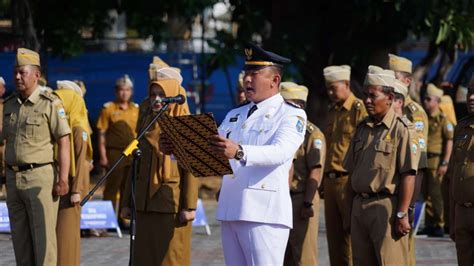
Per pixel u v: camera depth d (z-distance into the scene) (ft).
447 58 111.55
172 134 41.29
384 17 100.27
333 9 102.47
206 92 124.67
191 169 41.96
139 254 50.88
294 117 41.52
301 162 55.88
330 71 63.10
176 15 116.06
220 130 43.29
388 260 49.49
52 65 119.03
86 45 126.41
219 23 149.07
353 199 51.06
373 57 103.91
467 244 51.83
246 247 41.68
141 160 50.70
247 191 41.39
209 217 93.40
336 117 62.95
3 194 78.69
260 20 106.63
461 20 99.91
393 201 49.57
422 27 100.78
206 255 70.69
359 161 50.49
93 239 78.95
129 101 86.79
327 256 71.05
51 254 53.67
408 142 49.39
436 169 83.92
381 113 50.19
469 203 51.06
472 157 51.06
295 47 102.12
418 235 84.33
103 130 86.22
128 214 52.01
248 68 42.32
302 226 55.72
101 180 45.24
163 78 50.44
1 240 75.82
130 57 120.57
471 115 51.80
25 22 98.48
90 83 119.85
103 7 111.86
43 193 53.26
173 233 50.49
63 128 53.47
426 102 84.48
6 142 54.03
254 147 40.19
